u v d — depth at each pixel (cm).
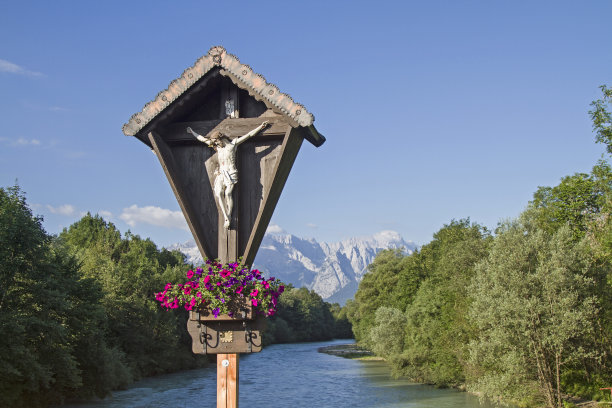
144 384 4981
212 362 7569
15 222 2820
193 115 860
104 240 7594
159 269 7869
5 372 2616
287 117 782
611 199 2661
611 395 2844
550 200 4422
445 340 4456
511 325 2912
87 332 3428
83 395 3616
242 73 798
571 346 2836
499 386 2964
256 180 820
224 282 731
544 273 2892
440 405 3575
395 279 8344
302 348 11675
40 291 2850
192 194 833
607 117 2417
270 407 3672
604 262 3050
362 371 6238
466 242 4528
